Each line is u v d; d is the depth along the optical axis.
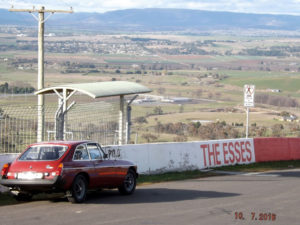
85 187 12.27
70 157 11.95
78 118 17.12
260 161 24.30
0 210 11.01
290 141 25.92
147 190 14.77
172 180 17.58
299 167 23.33
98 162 12.73
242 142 23.47
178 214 10.61
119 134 18.81
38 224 9.41
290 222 9.98
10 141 14.82
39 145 12.18
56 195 13.35
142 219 9.98
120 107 19.00
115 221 9.75
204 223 9.70
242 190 14.73
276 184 16.36
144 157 18.75
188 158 20.62
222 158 22.28
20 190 11.67
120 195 13.66
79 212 10.74
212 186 15.79
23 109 15.32
